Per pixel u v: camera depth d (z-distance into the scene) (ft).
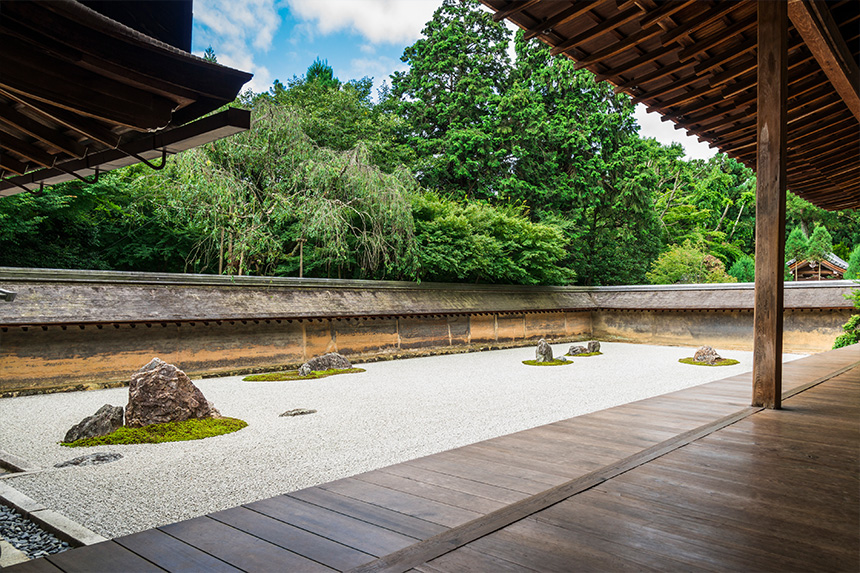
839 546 6.37
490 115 86.94
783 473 9.20
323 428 22.84
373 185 51.52
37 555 10.69
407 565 6.00
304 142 49.55
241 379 37.86
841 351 30.22
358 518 7.63
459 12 86.58
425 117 86.63
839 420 13.12
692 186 126.31
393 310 50.70
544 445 11.43
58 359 32.27
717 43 13.37
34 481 15.69
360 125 66.85
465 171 81.05
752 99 16.47
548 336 69.15
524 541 6.59
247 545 6.75
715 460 9.96
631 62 14.38
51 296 32.60
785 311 59.21
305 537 6.99
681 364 46.93
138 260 56.70
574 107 90.02
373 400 29.66
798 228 131.34
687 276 90.07
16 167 10.70
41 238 48.29
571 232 87.76
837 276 104.27
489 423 23.72
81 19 5.52
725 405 15.33
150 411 22.93
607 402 28.91
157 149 8.91
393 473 9.71
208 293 40.24
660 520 7.22
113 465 17.39
